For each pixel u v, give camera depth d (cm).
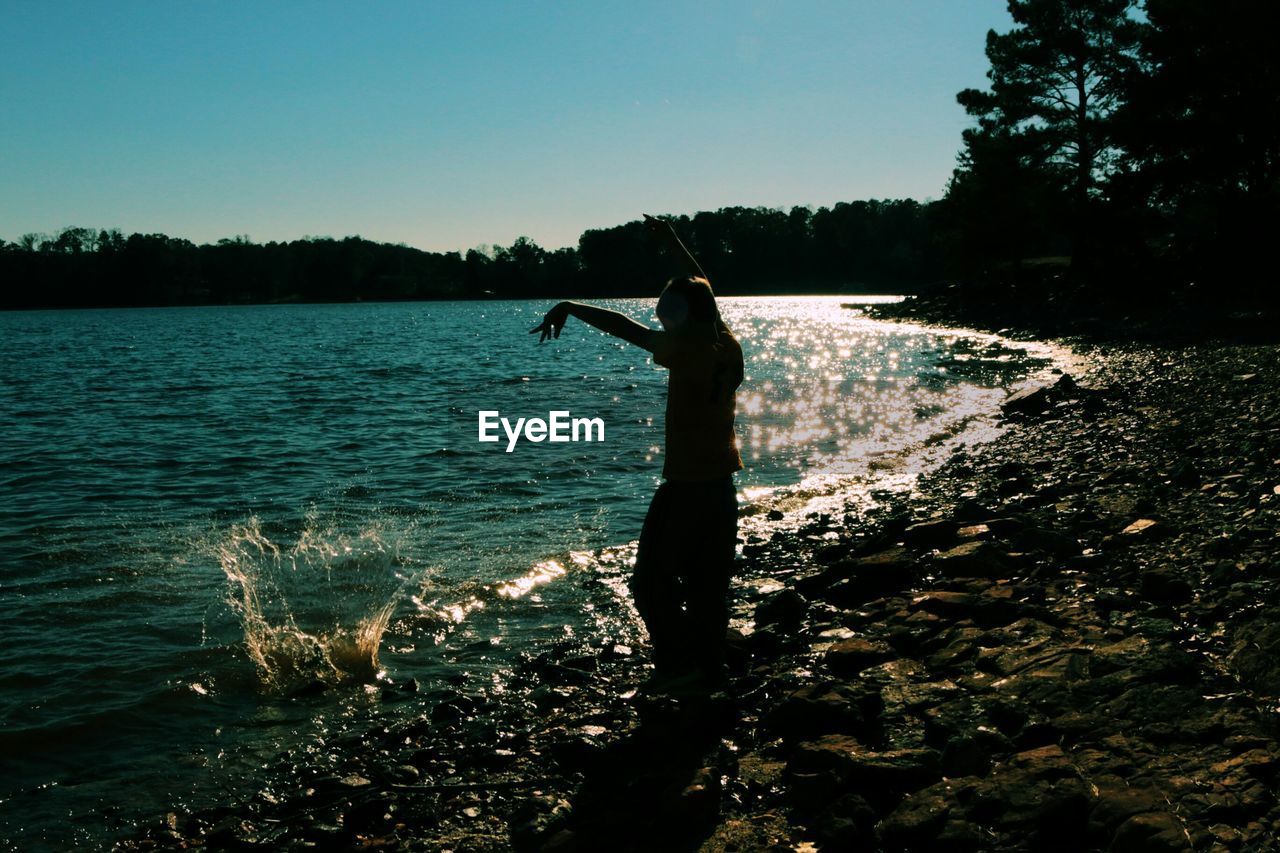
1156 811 309
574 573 800
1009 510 812
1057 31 4875
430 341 6156
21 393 2914
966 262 6084
